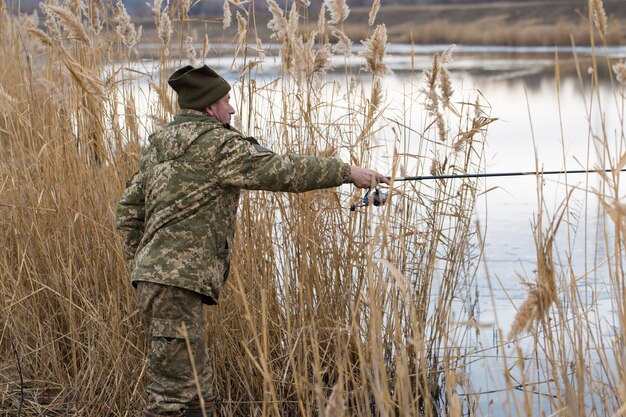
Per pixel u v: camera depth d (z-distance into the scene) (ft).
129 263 15.28
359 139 17.97
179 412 14.44
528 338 20.47
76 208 18.44
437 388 18.33
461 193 19.01
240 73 18.84
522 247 27.81
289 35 18.52
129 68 18.52
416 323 12.99
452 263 18.75
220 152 14.06
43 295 18.83
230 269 17.70
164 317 14.25
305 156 14.28
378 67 18.26
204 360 14.82
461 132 18.70
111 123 18.40
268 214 18.22
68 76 19.58
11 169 19.83
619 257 13.25
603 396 14.17
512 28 110.42
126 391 17.42
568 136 42.96
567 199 14.07
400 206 18.76
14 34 23.39
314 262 17.92
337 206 18.15
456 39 113.70
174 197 14.17
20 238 18.80
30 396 17.74
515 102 55.42
